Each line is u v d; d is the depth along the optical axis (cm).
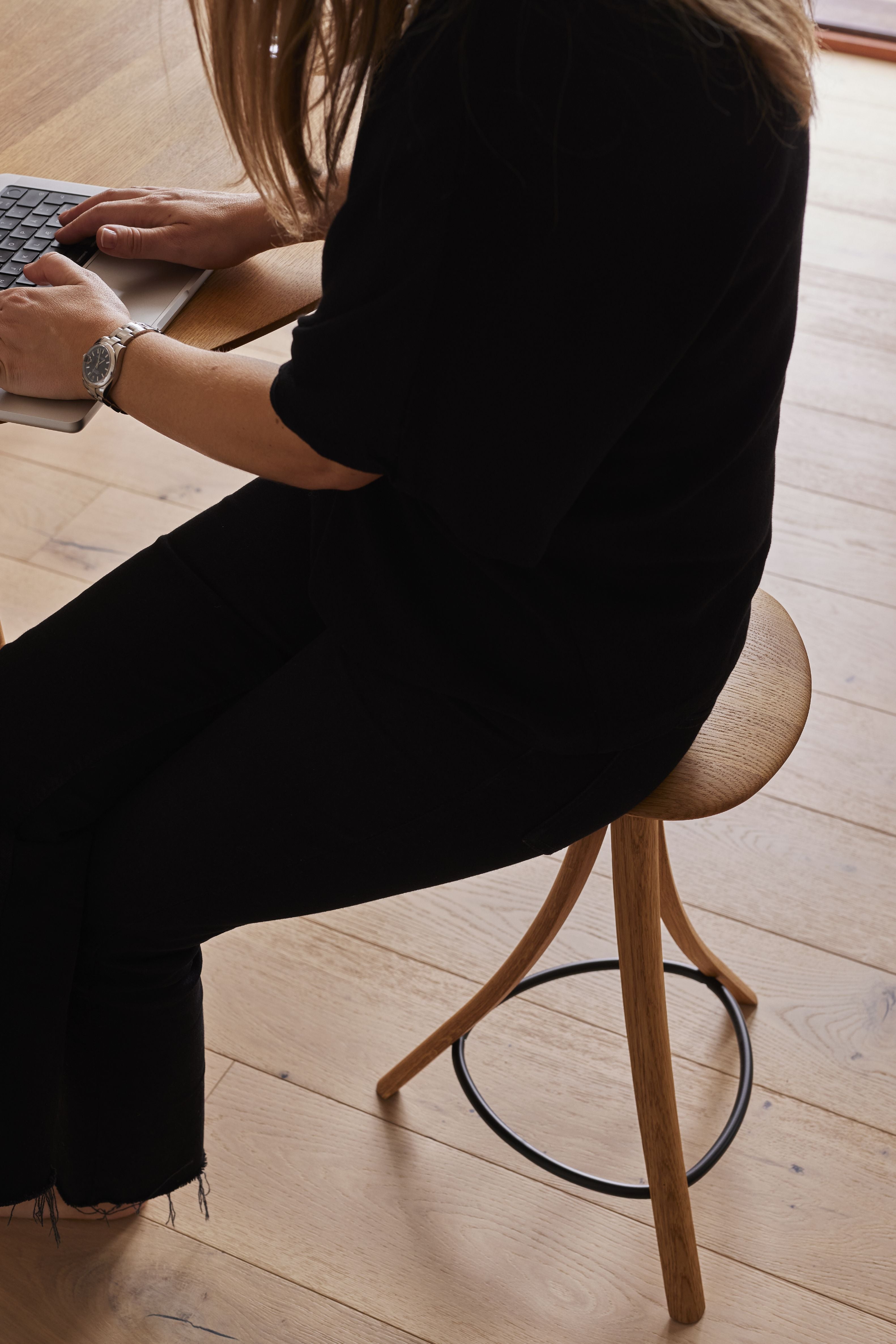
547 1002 148
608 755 81
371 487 78
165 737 100
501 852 87
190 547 100
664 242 59
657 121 57
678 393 66
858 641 188
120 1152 110
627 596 75
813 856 163
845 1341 121
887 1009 148
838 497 210
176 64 125
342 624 81
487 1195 131
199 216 98
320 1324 121
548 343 60
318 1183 131
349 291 64
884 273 257
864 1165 134
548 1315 122
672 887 127
